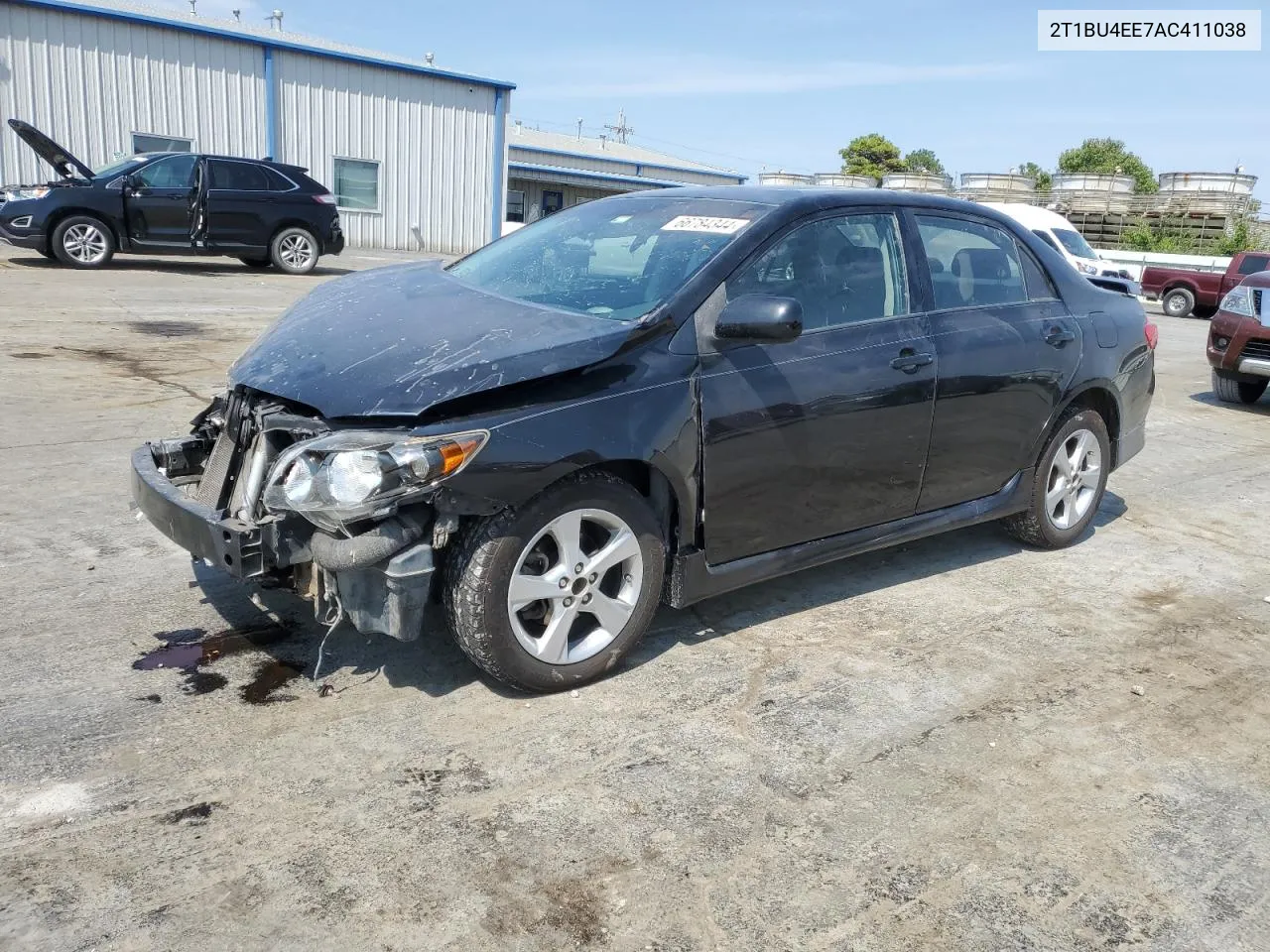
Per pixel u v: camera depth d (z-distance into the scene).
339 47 24.58
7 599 3.94
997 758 3.23
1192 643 4.25
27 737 3.01
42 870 2.46
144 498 3.36
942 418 4.29
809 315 3.88
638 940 2.35
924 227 4.39
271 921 2.33
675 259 3.75
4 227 14.50
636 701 3.45
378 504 2.83
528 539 3.18
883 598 4.53
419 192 25.28
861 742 3.28
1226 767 3.27
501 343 3.23
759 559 3.86
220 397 3.71
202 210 15.53
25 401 7.01
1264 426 9.31
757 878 2.59
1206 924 2.52
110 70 20.11
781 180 35.31
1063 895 2.59
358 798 2.81
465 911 2.40
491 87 25.78
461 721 3.24
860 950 2.36
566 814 2.80
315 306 3.88
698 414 3.47
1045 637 4.21
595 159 40.56
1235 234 35.31
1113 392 5.17
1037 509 5.05
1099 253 27.75
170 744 3.02
